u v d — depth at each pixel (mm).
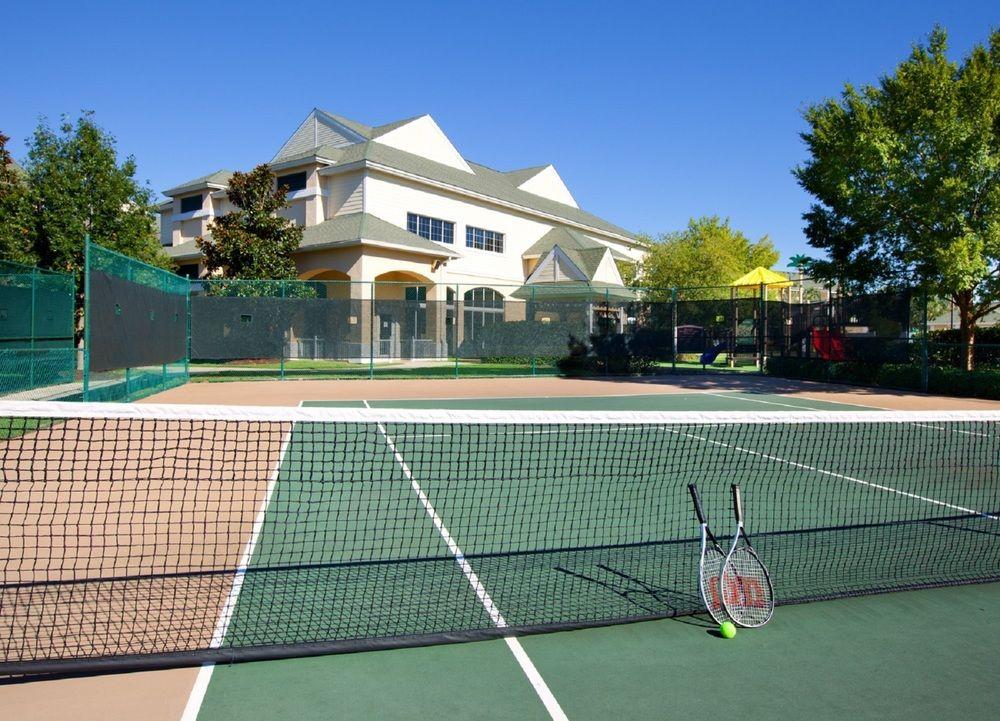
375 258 26953
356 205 29281
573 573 5184
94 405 4328
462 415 5020
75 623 4145
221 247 25984
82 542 5633
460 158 36188
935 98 18062
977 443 11297
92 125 23219
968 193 17344
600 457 9844
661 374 26375
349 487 7777
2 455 8688
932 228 18094
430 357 24469
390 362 25391
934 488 8102
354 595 4680
